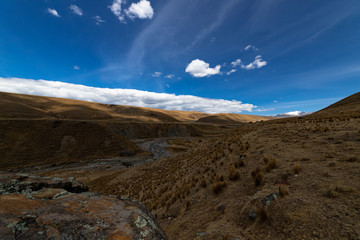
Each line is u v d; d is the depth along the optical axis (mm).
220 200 7082
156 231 2914
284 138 14047
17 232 2074
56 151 63156
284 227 3670
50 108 154500
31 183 3699
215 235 4570
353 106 39562
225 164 12289
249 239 3822
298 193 4785
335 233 3020
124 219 3027
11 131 62688
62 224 2469
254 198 5281
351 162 6102
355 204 3604
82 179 37375
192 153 32031
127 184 24062
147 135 128000
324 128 13594
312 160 7391
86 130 80000
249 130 27594
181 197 10055
